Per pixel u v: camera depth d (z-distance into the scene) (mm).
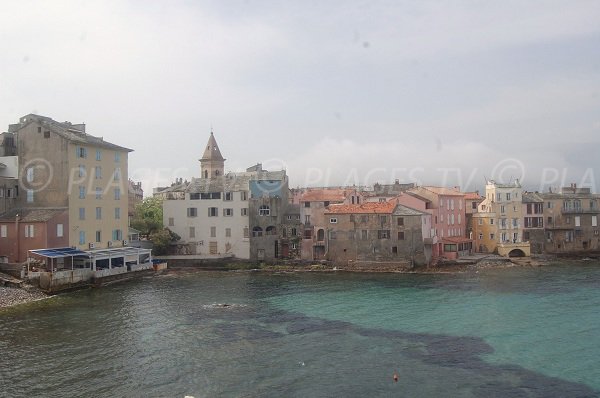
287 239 111062
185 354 49625
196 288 84500
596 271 99000
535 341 52844
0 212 88688
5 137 95438
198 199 115625
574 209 126188
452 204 120062
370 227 104562
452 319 61844
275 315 64875
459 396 39781
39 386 41812
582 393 40188
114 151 101312
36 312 65812
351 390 41000
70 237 89438
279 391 40875
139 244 109188
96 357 48656
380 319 62344
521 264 107500
